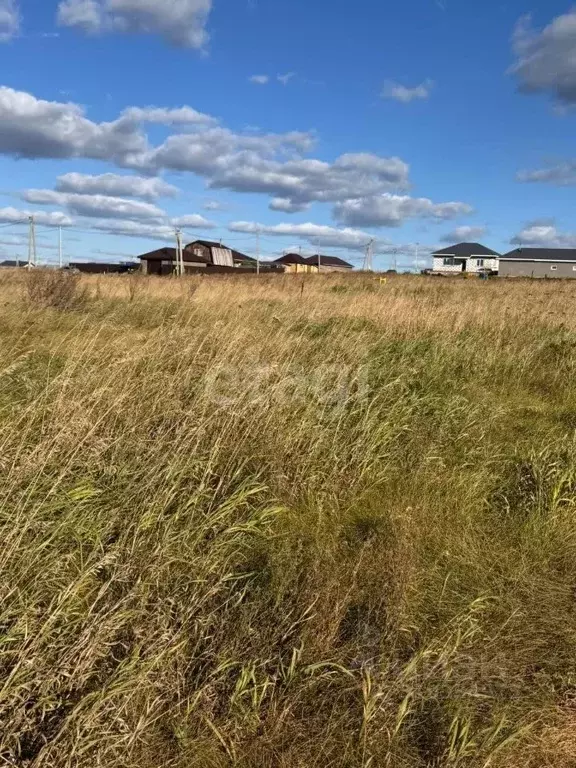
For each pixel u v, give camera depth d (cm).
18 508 282
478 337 937
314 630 266
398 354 759
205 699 224
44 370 524
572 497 406
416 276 4838
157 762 202
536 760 212
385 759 209
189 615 253
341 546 342
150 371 499
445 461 467
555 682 250
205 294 1360
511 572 330
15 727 194
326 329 856
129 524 310
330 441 457
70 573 269
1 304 1024
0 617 226
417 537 360
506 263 8181
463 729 212
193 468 373
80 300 1227
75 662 218
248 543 326
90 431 367
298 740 215
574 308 1366
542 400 686
